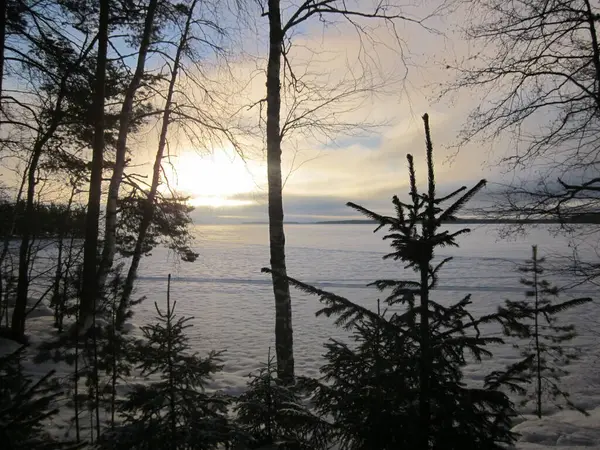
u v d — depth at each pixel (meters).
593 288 22.48
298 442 3.50
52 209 13.15
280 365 7.38
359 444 3.12
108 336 5.73
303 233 128.38
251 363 11.55
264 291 26.48
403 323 3.34
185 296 24.38
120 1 11.74
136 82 11.99
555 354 11.91
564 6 6.88
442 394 3.04
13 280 12.05
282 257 7.78
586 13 6.80
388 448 2.98
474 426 3.05
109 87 13.05
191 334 15.45
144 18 12.62
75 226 12.88
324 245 72.38
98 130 10.77
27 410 2.42
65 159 12.30
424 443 2.95
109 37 11.34
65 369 7.82
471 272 33.53
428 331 3.24
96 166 10.52
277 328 7.56
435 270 3.29
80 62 11.22
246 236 108.38
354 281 30.05
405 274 33.78
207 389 8.96
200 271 36.62
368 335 3.62
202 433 3.53
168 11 12.33
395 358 3.22
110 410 5.53
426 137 3.25
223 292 25.98
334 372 3.69
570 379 9.91
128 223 14.30
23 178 12.34
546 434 5.73
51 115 11.41
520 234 7.07
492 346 12.85
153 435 3.54
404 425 3.01
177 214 14.45
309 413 3.51
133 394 3.83
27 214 11.33
